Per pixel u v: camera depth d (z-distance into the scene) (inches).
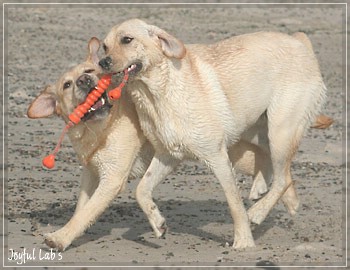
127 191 596.7
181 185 612.7
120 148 467.8
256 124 519.8
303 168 666.8
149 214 469.1
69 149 684.1
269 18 1230.9
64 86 467.8
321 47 1107.9
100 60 446.9
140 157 490.0
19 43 1037.8
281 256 450.9
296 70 507.2
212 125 464.1
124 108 467.2
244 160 532.7
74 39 1074.1
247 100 487.5
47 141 699.4
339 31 1186.6
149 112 462.0
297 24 1208.8
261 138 523.8
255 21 1207.6
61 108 475.8
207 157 466.9
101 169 470.9
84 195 486.0
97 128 462.6
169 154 473.1
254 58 491.5
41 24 1132.5
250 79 487.5
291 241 490.9
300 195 598.9
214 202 577.3
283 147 503.2
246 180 641.6
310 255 454.6
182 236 494.6
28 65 949.8
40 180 602.9
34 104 477.1
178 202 573.3
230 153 530.9
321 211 563.5
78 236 458.0
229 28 1158.3
